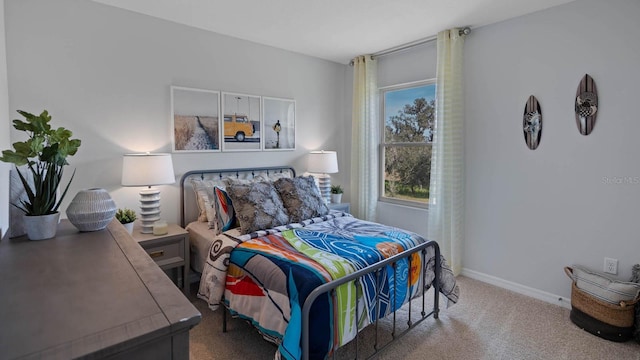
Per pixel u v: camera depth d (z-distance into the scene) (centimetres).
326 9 268
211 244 241
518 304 269
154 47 286
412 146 379
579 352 206
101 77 262
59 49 244
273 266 183
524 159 281
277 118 373
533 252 280
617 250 238
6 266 112
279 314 169
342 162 446
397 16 280
